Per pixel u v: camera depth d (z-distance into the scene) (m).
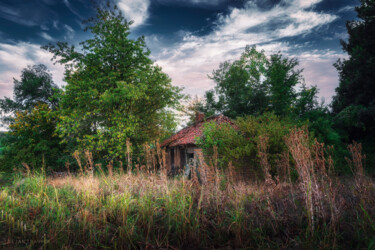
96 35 19.61
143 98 19.81
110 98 16.70
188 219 3.94
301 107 25.66
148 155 7.71
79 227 3.88
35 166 17.27
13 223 4.08
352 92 22.61
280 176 9.35
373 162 12.67
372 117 18.53
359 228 3.45
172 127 21.94
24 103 30.84
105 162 17.78
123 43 19.44
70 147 18.97
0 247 3.34
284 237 3.54
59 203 5.37
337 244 3.19
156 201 5.27
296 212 4.25
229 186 5.63
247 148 11.06
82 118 17.77
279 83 27.19
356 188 4.48
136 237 3.64
